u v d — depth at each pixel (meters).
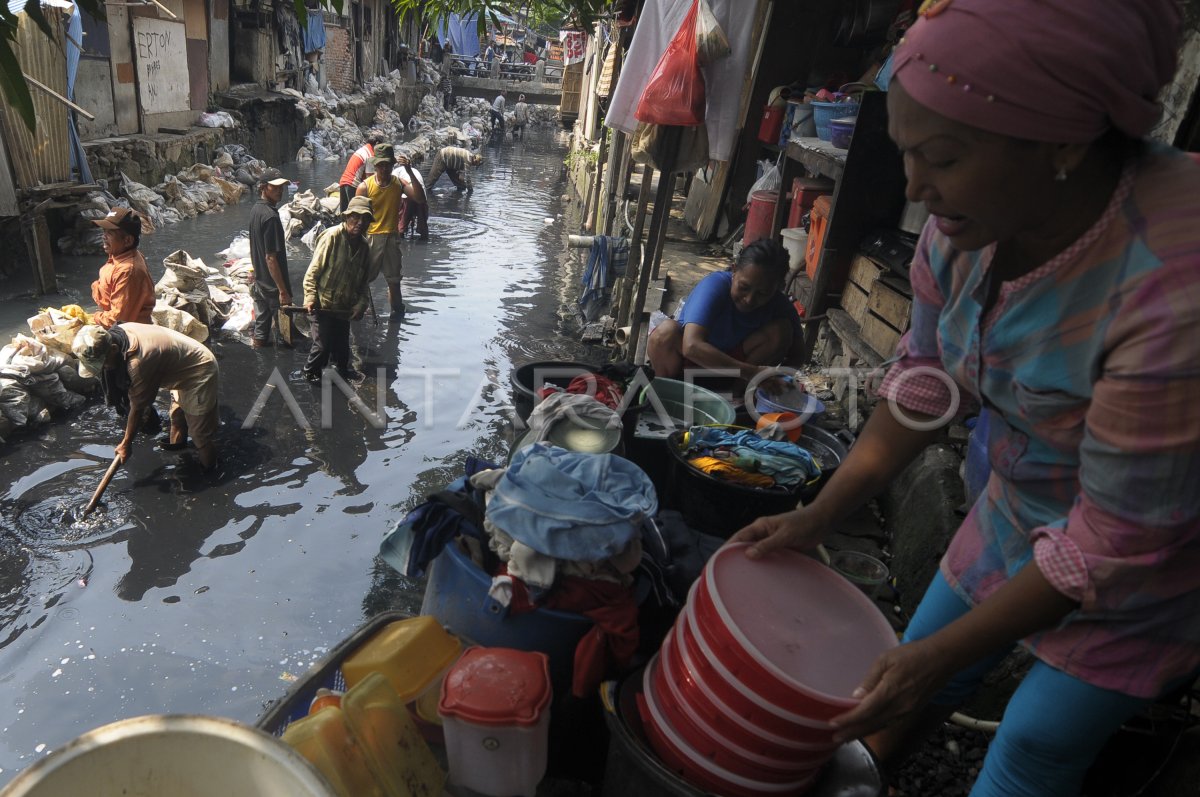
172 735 1.30
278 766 1.27
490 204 15.87
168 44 13.14
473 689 1.91
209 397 4.94
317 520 4.69
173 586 4.02
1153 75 1.00
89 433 5.49
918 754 2.42
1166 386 1.01
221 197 12.80
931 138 1.05
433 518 2.37
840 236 5.22
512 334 8.15
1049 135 0.98
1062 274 1.15
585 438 2.96
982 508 1.66
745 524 2.82
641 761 1.78
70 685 3.36
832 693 1.58
